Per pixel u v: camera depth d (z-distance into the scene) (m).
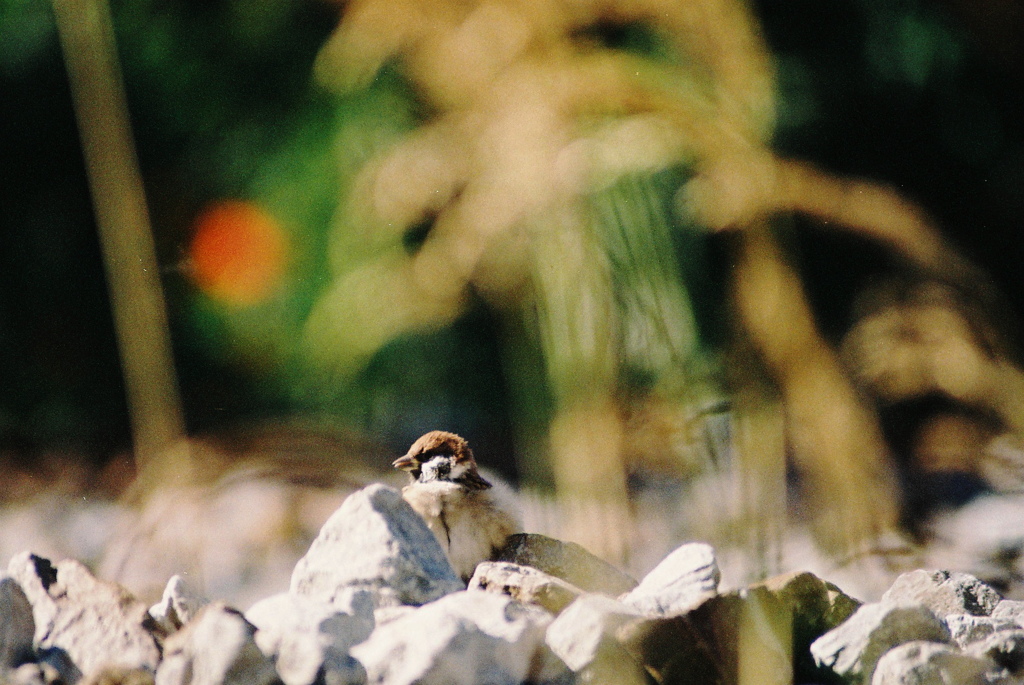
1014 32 7.34
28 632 5.74
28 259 10.08
